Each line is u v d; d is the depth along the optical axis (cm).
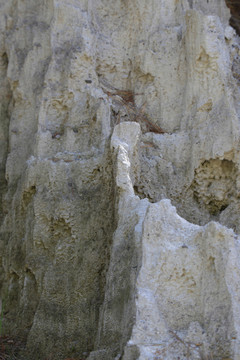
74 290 553
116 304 463
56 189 611
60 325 548
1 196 743
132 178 568
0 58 794
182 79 676
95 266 553
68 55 694
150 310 408
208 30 643
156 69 691
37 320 561
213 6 774
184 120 653
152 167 627
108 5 749
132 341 397
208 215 617
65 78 683
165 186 623
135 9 727
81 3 723
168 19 711
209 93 633
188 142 638
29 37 755
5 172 740
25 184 638
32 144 678
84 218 585
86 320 537
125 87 721
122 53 727
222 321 399
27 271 617
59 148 655
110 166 566
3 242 691
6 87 788
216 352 392
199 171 617
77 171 608
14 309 638
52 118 682
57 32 707
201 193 618
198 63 647
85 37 698
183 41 680
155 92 688
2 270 691
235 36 718
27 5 773
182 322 416
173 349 394
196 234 435
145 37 712
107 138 594
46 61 716
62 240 588
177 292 424
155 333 402
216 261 416
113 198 557
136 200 502
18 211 661
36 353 546
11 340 584
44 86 688
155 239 436
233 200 601
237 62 685
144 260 429
